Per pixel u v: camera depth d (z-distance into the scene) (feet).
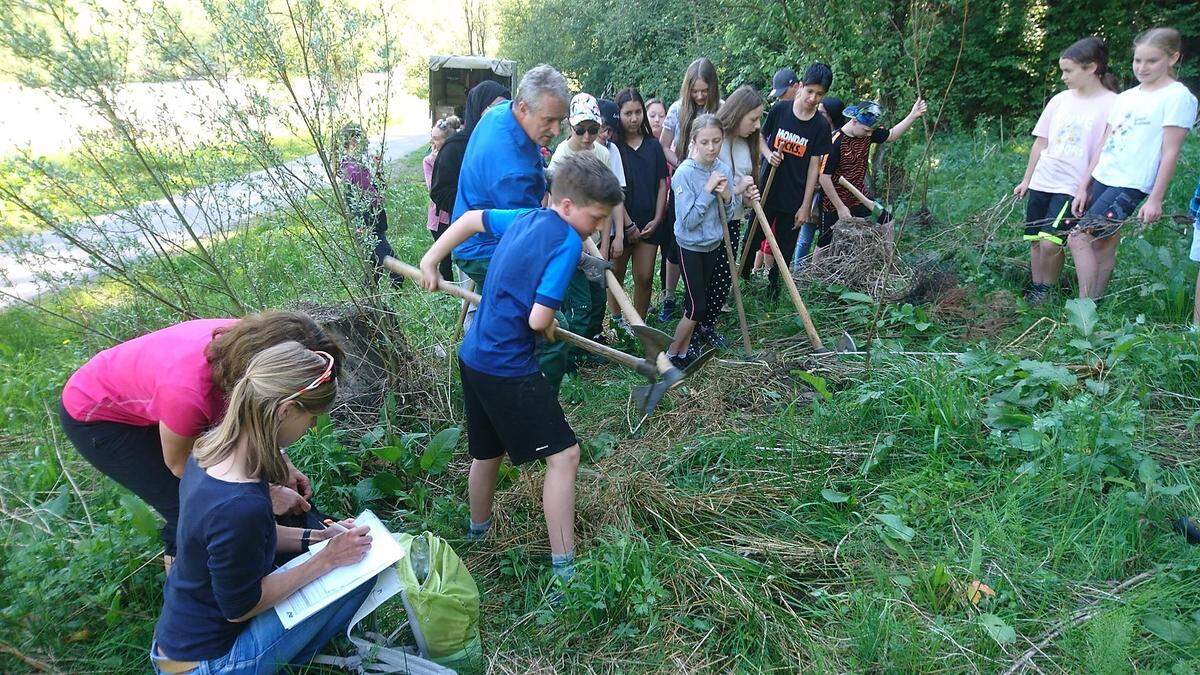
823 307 16.80
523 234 8.69
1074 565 9.07
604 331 16.72
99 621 8.31
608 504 10.21
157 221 13.52
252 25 10.59
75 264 10.91
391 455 10.60
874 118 17.97
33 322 15.30
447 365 13.26
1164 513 9.55
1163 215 16.99
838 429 12.02
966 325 15.61
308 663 7.61
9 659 7.66
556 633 8.45
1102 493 10.16
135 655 8.11
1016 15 42.86
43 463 10.48
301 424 6.89
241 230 13.85
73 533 9.37
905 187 24.61
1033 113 43.47
